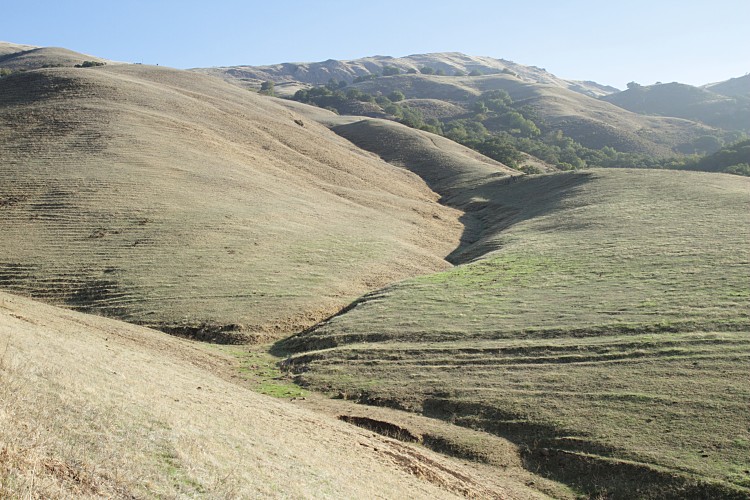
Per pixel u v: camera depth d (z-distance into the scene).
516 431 26.50
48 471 11.85
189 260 50.75
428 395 30.22
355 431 25.28
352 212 77.19
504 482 23.30
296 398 30.41
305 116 167.00
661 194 74.25
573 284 44.12
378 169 113.94
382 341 37.34
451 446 25.86
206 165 78.25
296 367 35.22
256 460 17.03
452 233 78.56
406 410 29.45
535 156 187.88
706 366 28.78
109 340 29.98
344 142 137.75
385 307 43.44
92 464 12.93
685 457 22.78
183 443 16.00
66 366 19.27
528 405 27.94
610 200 75.19
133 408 17.42
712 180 80.75
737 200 65.00
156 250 51.88
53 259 48.66
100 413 15.98
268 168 88.44
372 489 18.11
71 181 63.56
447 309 41.84
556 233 63.53
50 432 13.63
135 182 65.94
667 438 24.02
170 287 45.81
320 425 24.50
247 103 136.88
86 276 46.56
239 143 96.56
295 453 19.02
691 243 50.34
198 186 69.69
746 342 30.50
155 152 77.31
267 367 35.62
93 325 34.03
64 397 16.11
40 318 28.98
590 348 32.62
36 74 107.62
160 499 12.69
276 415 24.00
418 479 21.03
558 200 82.19
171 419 17.67
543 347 33.53
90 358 21.94
